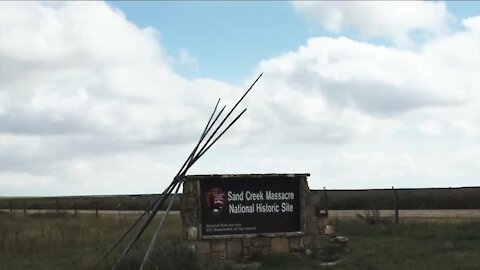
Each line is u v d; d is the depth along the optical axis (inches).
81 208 2263.8
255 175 634.8
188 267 545.6
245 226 633.0
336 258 631.2
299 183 663.1
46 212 1733.5
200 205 614.2
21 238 815.7
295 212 658.8
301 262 606.5
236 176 627.5
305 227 656.4
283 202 653.9
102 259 595.5
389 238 792.3
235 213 630.5
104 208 2153.1
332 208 1589.6
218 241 614.9
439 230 839.1
